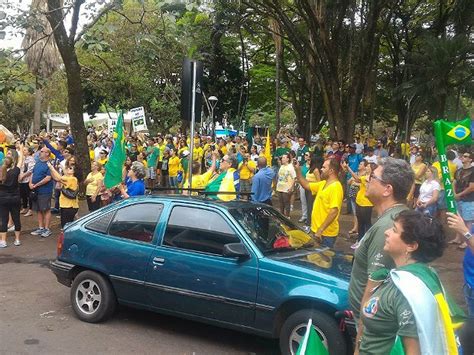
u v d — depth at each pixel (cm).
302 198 1317
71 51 1559
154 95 2830
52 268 665
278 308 505
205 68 2964
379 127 5591
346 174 1516
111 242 619
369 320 265
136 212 621
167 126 3247
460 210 941
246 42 3569
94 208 1253
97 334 598
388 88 3672
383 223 332
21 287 791
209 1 2023
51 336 589
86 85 2756
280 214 632
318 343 332
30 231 1218
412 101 3322
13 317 653
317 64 2045
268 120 5875
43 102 4409
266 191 1145
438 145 374
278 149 1773
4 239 1064
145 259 589
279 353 555
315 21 1983
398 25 3272
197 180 1033
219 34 2461
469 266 475
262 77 3703
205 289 546
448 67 2508
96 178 1255
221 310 538
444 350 237
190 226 577
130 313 674
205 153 1948
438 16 2983
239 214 571
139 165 912
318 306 489
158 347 564
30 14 1223
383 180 345
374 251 331
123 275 604
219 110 3694
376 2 1953
